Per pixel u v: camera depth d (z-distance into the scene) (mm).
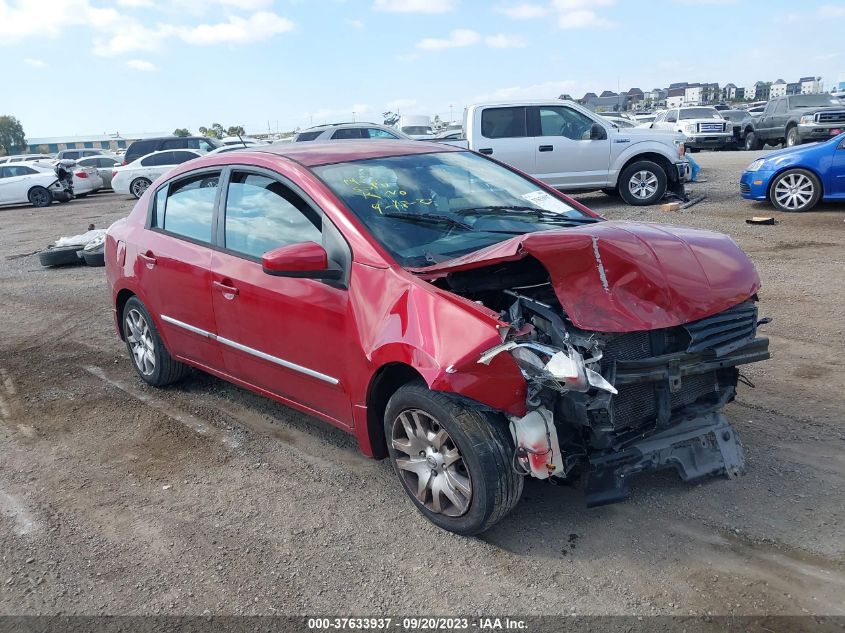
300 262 3441
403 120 25281
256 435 4660
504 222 4035
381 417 3678
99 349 6738
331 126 17031
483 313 3025
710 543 3207
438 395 3230
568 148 13133
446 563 3211
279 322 3951
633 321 3047
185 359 5035
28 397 5570
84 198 26562
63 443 4711
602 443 3139
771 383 4883
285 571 3227
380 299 3402
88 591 3164
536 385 3021
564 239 3176
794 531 3250
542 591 2980
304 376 3938
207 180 4660
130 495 3982
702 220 11219
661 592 2920
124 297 5574
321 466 4195
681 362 3162
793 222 10641
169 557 3383
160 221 5062
